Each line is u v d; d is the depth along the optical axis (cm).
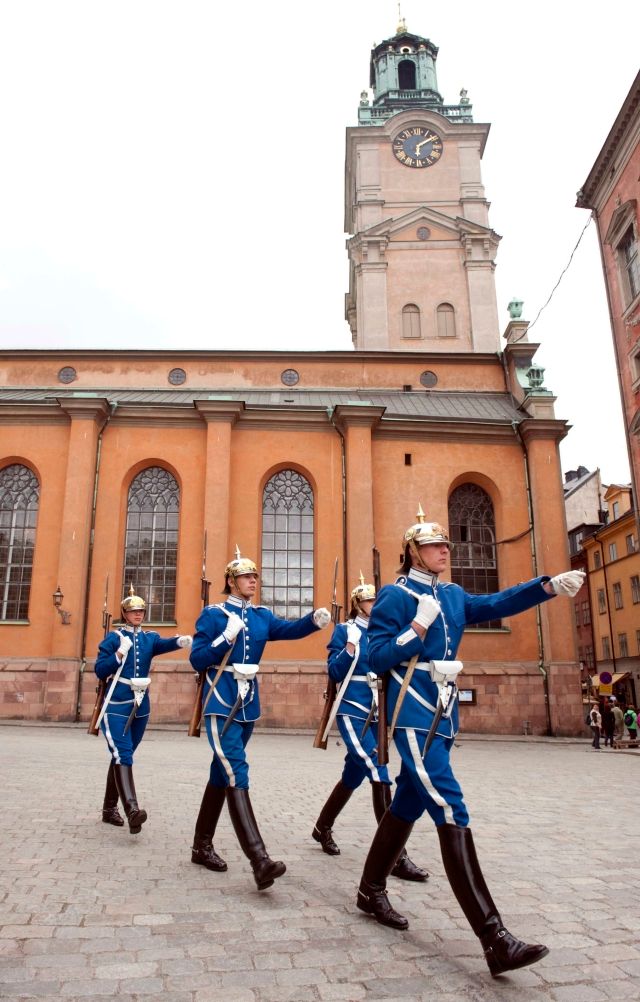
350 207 4672
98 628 2733
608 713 2536
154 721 2633
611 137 2547
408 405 3297
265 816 861
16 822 772
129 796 718
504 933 366
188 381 3491
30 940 421
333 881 562
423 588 461
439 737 426
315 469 2956
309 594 2883
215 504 2831
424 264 3969
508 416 3173
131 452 2920
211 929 446
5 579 2827
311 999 348
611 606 5188
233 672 578
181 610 2778
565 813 935
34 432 2925
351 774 659
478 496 3064
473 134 4194
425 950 414
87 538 2788
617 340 2627
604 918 474
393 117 4206
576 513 6009
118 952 405
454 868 388
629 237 2562
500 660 2809
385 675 453
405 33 4591
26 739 1912
